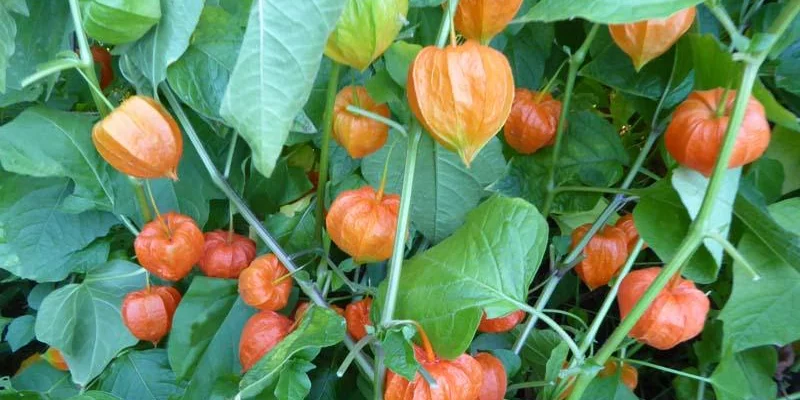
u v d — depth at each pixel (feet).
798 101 1.44
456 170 1.39
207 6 1.28
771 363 1.50
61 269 1.58
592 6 0.87
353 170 1.53
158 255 1.29
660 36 1.10
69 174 1.44
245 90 0.82
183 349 1.39
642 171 1.56
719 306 1.61
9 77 1.37
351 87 1.26
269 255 1.33
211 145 1.55
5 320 1.82
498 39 1.53
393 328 1.05
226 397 1.25
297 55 0.81
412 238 1.52
